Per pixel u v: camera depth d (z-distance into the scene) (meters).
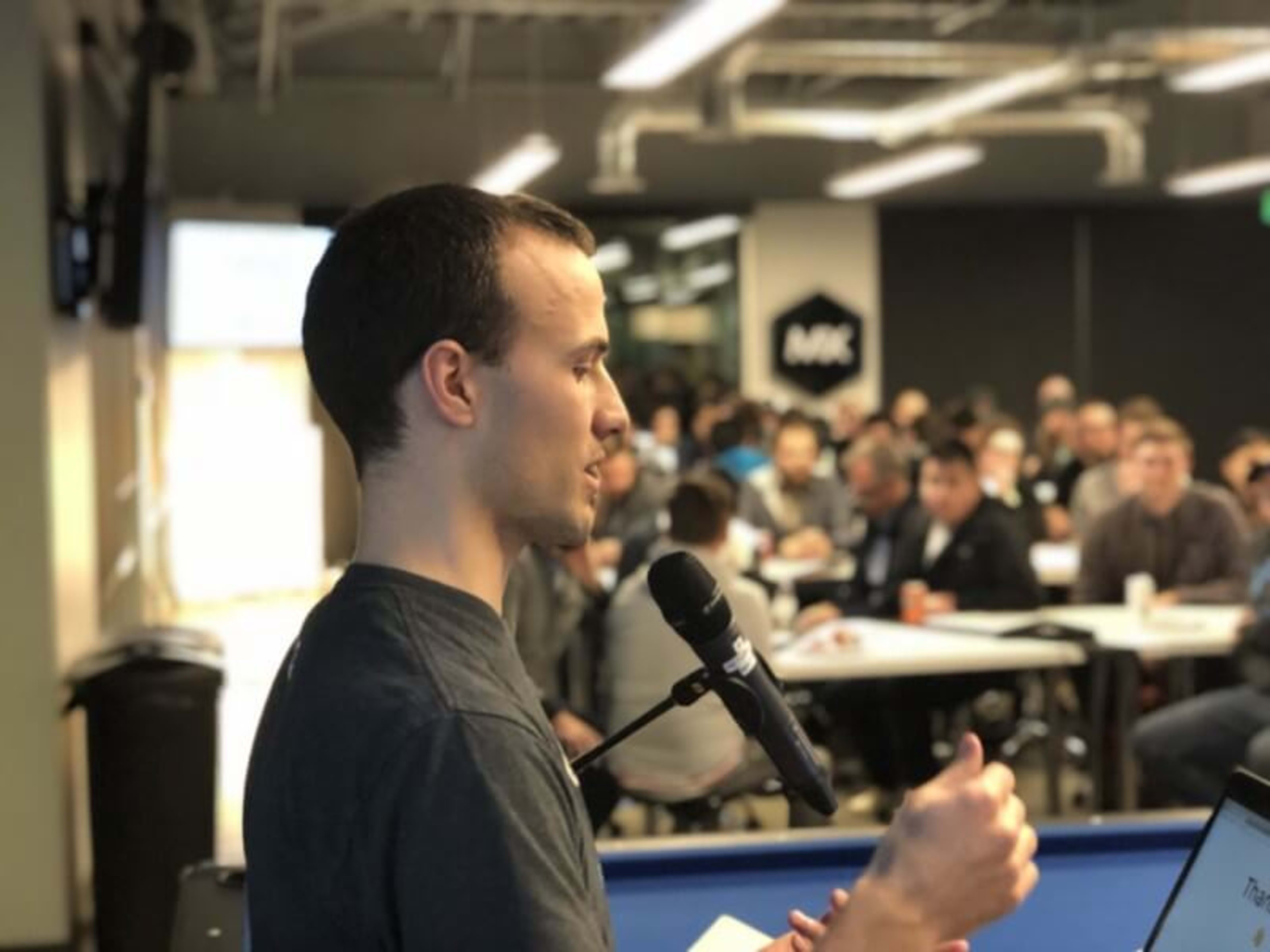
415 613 0.98
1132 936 1.99
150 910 4.17
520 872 0.89
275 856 0.98
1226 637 4.83
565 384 1.01
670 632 3.84
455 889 0.88
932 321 13.50
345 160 11.43
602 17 9.58
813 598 6.64
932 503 5.44
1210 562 5.59
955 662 4.59
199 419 10.66
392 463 1.01
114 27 6.90
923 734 5.27
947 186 12.87
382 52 10.70
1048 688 5.07
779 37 10.18
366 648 0.97
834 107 11.45
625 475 6.86
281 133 11.33
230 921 2.10
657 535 5.17
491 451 1.00
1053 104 11.03
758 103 11.46
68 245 4.50
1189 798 4.59
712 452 8.73
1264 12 8.62
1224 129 12.16
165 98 10.32
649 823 4.75
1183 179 11.20
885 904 0.95
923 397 12.73
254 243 10.80
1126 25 9.58
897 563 5.56
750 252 13.25
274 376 10.92
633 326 13.69
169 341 10.59
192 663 4.22
